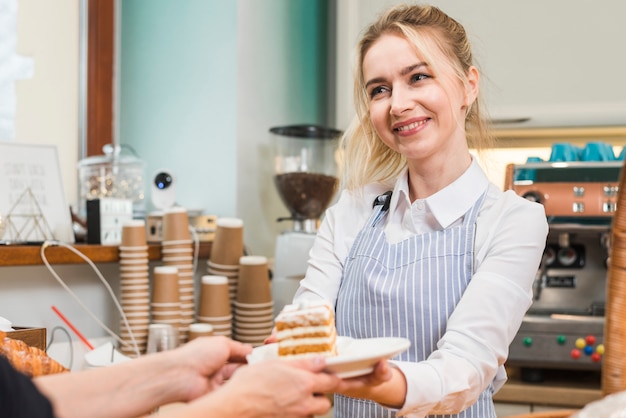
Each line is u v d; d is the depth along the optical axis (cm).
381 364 110
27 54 271
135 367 113
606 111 282
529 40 288
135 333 239
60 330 238
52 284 236
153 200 275
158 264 271
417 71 147
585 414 92
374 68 151
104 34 294
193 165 304
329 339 115
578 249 265
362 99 167
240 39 298
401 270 151
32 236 235
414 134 148
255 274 257
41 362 144
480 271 142
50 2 279
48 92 278
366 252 156
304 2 344
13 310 225
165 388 114
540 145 320
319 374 104
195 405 91
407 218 158
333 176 291
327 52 363
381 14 169
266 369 99
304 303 118
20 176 236
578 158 273
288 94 329
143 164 277
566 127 289
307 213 289
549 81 287
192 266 259
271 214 316
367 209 167
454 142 154
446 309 145
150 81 313
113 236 250
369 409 149
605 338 117
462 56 155
